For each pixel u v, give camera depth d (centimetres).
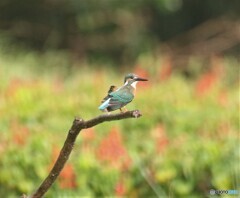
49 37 3459
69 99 1625
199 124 1404
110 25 3462
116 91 627
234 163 1131
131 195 1153
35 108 1529
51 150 1188
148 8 3538
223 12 3628
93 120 579
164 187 1146
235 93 1664
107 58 3444
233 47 3541
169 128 1448
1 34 3056
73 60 3397
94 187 1136
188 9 3659
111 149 1166
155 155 1188
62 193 1112
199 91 1684
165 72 1905
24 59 2619
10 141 1230
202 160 1143
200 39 3603
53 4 3450
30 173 1170
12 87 1695
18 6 3475
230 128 1298
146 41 3484
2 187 1173
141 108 1524
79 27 3384
